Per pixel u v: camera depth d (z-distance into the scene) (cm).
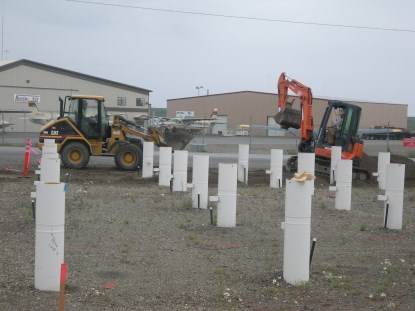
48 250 695
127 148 2309
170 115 8225
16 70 6241
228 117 7681
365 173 2230
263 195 1623
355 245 1048
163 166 1798
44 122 3988
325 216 1330
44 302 660
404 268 890
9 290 702
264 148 4119
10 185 1669
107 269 827
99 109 2333
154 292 730
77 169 2314
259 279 798
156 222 1178
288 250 782
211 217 1179
